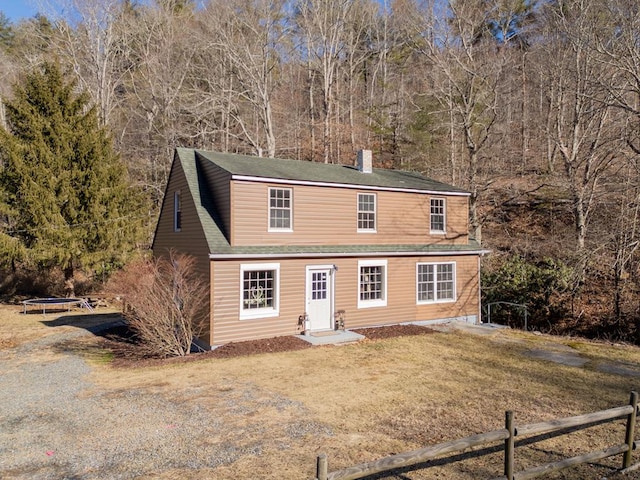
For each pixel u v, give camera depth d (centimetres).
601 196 2053
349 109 3722
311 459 627
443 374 1070
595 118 2255
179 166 1636
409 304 1728
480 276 2128
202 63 3222
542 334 1659
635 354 1305
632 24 1592
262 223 1422
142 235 2584
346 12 3369
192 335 1400
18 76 3250
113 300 2398
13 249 2195
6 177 2264
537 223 2556
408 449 659
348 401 875
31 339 1558
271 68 3078
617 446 594
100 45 3142
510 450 521
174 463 620
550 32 2550
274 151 3083
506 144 3102
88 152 2339
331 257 1544
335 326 1548
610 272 1886
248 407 842
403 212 1748
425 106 3100
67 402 888
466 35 2664
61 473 595
